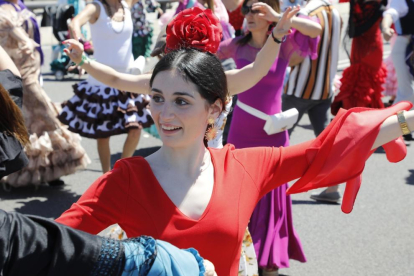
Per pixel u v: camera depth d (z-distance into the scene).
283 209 3.88
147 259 1.67
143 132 7.54
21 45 5.20
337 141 2.32
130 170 2.15
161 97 2.11
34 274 1.55
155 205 2.12
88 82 5.27
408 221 4.94
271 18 3.62
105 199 2.10
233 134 4.11
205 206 2.15
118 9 5.17
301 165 2.34
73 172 5.58
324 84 5.00
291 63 4.68
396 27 6.88
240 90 3.00
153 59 10.77
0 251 1.50
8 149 2.32
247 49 3.97
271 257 3.78
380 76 6.22
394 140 2.43
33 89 5.34
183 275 1.74
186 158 2.20
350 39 6.22
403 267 4.21
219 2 5.21
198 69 2.09
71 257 1.58
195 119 2.10
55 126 5.46
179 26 2.55
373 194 5.50
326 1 4.95
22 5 5.46
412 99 7.05
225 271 2.16
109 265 1.62
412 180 5.88
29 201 5.27
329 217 4.99
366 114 2.37
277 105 4.02
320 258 4.32
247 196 2.23
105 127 5.18
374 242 4.57
